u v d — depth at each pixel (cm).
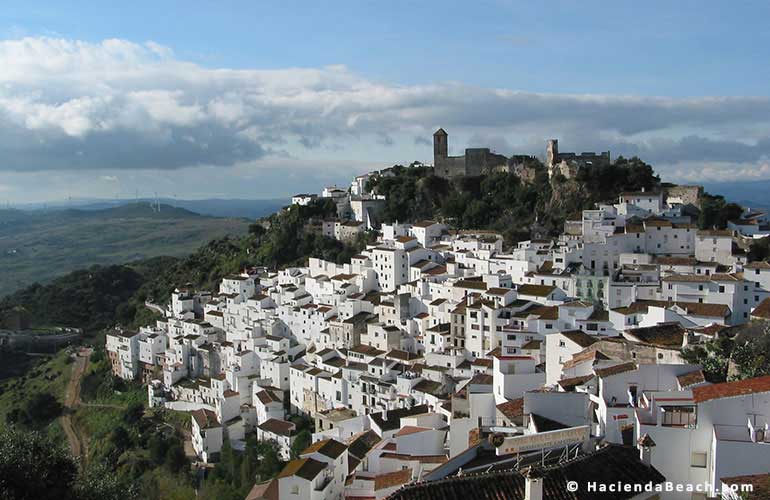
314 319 18988
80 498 6844
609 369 7169
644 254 15962
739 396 4800
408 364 14825
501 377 8350
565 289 15388
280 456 14562
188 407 19238
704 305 12269
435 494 4381
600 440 5512
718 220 17338
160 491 14912
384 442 9556
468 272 17988
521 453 5378
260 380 17800
